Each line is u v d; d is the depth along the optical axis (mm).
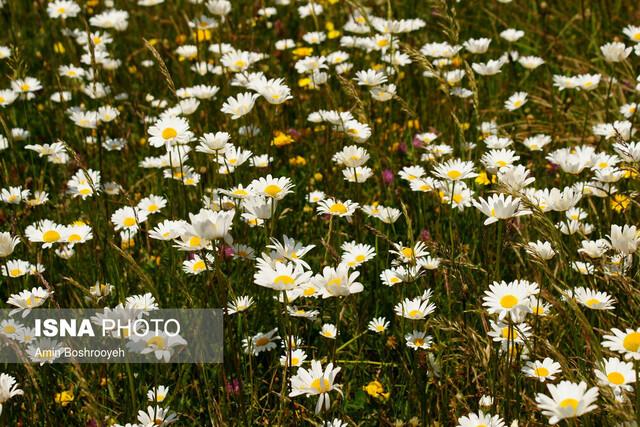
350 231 3721
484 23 6152
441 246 2902
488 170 3574
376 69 4984
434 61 4848
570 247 3107
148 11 6547
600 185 3352
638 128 4234
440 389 2574
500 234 2494
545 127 4695
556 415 1826
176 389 2639
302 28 5742
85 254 3545
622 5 6070
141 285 3213
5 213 3744
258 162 3805
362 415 2752
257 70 5305
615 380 2066
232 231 3369
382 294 3285
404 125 4621
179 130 3203
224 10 4789
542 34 5688
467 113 4719
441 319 2658
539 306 2479
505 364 2457
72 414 2754
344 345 2869
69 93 4953
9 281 2900
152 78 5574
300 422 2578
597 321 2811
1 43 5828
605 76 5125
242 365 2881
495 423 2115
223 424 2441
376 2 5832
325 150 4055
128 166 4426
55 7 5363
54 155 4078
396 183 4148
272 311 3178
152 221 3867
